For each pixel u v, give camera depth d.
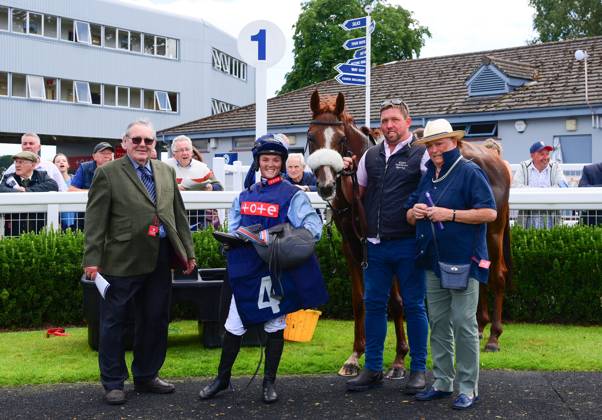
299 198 4.69
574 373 5.20
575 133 16.59
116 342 4.67
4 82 32.84
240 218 4.80
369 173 4.94
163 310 4.87
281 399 4.68
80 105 35.34
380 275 4.91
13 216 7.38
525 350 5.89
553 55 19.58
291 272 4.56
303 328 6.25
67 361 5.63
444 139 4.48
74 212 7.59
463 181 4.48
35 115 33.72
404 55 35.19
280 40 7.71
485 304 6.46
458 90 19.39
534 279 7.18
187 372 5.30
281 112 21.92
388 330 6.82
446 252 4.45
